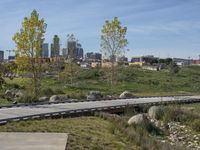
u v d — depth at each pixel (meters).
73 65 73.75
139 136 20.28
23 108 31.28
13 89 53.06
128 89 68.69
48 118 25.41
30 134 18.06
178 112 32.25
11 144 15.59
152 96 52.56
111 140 18.89
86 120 25.27
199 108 40.44
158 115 32.41
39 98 42.75
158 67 126.19
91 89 65.12
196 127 28.58
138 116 26.28
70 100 40.81
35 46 42.81
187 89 76.62
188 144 24.44
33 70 43.19
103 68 59.50
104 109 32.78
